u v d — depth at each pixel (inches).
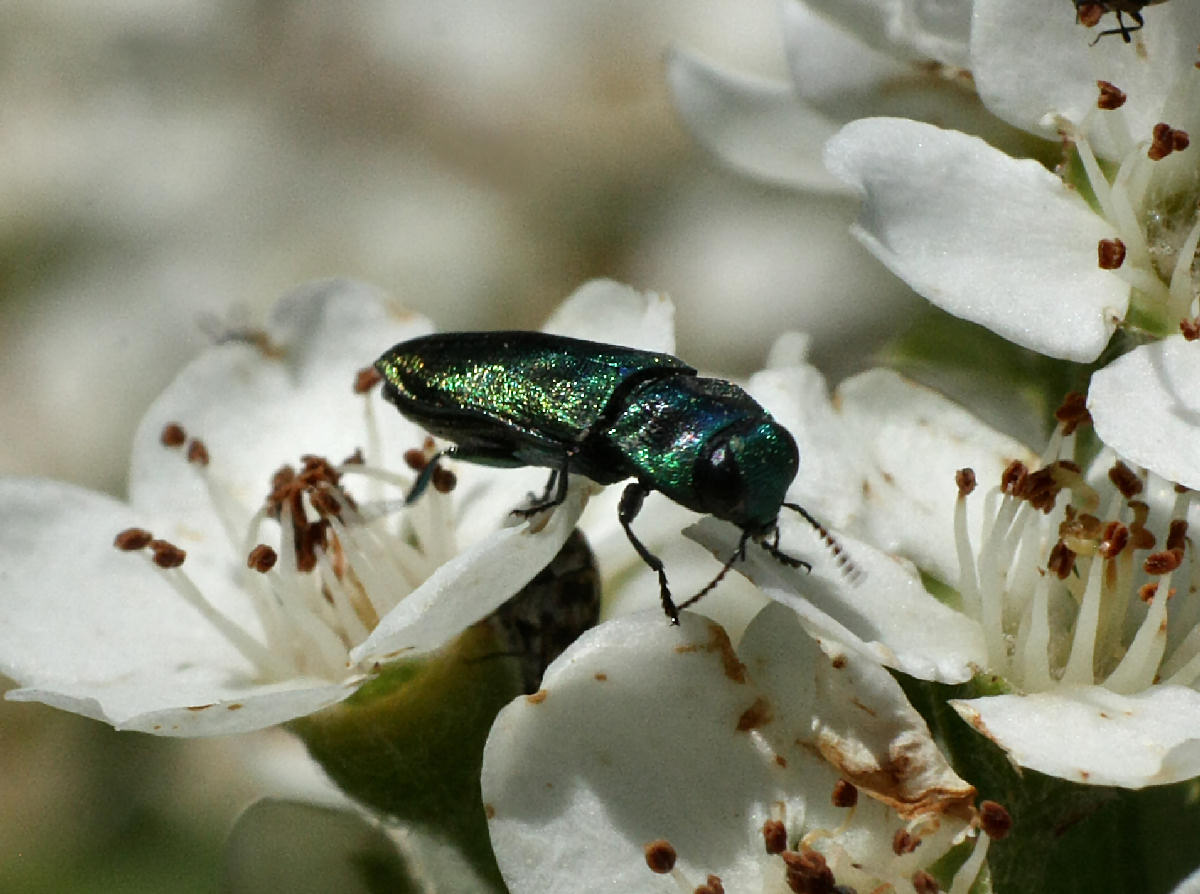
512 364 2.5
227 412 2.8
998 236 2.5
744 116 3.0
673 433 2.4
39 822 3.9
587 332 2.7
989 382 2.7
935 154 2.5
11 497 2.7
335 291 2.9
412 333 2.9
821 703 2.4
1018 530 2.5
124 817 3.9
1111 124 2.6
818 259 4.3
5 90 4.8
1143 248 2.5
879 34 2.7
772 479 2.4
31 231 4.6
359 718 2.6
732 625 3.2
